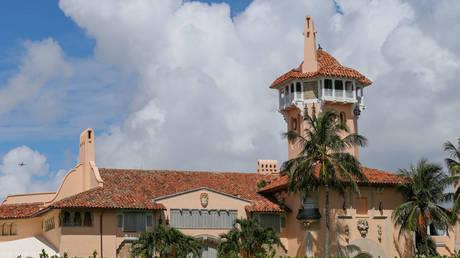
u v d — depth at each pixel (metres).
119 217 57.75
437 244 69.56
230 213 61.81
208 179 67.44
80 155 68.25
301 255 60.62
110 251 56.66
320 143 57.81
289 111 73.81
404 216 61.72
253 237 57.56
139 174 65.31
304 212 60.66
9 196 70.25
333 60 72.88
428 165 61.44
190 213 60.41
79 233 56.09
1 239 66.25
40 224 65.06
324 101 69.38
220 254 56.91
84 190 65.56
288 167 58.62
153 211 58.94
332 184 60.09
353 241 61.47
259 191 66.81
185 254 54.91
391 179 63.03
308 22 72.81
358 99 72.88
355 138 58.47
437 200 61.91
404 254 63.56
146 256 53.62
